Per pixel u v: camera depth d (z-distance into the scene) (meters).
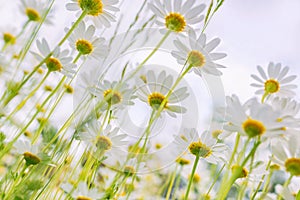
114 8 0.57
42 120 0.53
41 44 0.55
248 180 0.48
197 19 0.53
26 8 0.60
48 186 0.51
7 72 0.58
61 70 0.54
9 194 0.48
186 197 0.48
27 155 0.50
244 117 0.42
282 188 0.49
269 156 0.47
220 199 0.43
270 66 0.54
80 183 0.48
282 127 0.43
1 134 0.57
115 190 0.49
